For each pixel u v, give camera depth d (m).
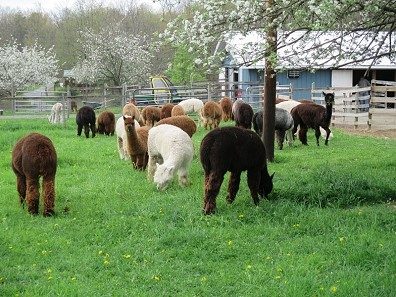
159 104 32.16
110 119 21.12
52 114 26.05
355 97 23.64
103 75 47.44
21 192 9.70
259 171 9.14
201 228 8.01
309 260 6.59
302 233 7.82
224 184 10.77
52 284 6.16
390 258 6.41
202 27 9.38
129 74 47.00
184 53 10.40
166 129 11.04
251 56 10.04
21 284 6.18
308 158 14.49
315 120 16.89
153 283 6.20
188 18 10.04
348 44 10.44
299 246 7.17
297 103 18.78
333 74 31.67
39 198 9.58
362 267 6.36
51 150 9.09
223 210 8.94
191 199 9.66
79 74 47.78
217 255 7.03
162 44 9.84
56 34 59.59
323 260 6.62
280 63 9.70
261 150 9.02
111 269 6.68
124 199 10.11
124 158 14.79
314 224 8.00
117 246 7.46
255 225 8.14
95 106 36.53
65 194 10.63
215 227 8.09
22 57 45.97
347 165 13.11
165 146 10.63
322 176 10.55
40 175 9.12
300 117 17.06
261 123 16.39
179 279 6.29
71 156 15.14
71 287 5.98
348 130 22.08
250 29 9.55
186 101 23.27
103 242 7.69
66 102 30.27
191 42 9.41
